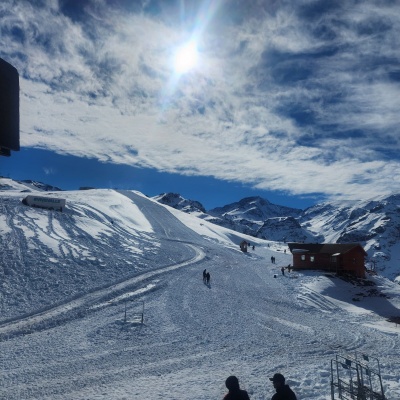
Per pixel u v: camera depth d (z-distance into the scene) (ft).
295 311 144.77
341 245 243.19
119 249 211.61
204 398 50.31
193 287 161.58
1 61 24.16
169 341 89.56
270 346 89.20
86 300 127.24
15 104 25.44
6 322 104.37
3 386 59.47
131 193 536.42
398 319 151.33
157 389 55.31
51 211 253.65
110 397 52.37
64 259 167.02
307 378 58.34
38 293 129.49
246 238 503.20
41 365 70.54
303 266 244.01
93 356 76.69
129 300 132.05
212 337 94.38
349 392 47.42
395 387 52.80
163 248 249.96
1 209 228.22
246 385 55.88
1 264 147.43
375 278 243.19
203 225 465.47
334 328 119.34
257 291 173.06
